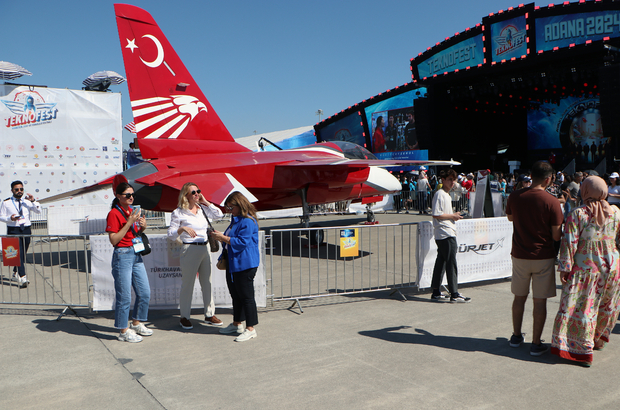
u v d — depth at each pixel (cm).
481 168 3002
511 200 414
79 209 1260
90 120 1573
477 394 322
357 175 1112
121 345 438
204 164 845
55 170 1527
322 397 320
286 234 1345
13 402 318
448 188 587
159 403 313
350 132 3195
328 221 1725
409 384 341
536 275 396
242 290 445
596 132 2942
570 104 3033
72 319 532
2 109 1441
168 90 863
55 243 1214
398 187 1288
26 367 382
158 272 546
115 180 792
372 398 317
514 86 2412
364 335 460
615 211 376
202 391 332
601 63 2138
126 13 811
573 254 372
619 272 383
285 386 339
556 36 2017
